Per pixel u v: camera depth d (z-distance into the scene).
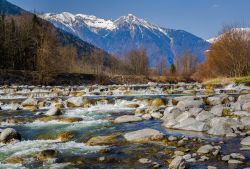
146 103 34.91
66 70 99.94
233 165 13.28
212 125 20.44
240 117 22.39
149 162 14.34
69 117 26.92
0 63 94.81
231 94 41.06
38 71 78.81
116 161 14.78
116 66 147.00
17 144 18.77
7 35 98.31
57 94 49.88
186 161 13.98
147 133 18.88
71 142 18.98
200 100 31.33
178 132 20.03
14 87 61.16
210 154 14.93
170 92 48.22
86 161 14.98
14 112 32.53
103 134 20.52
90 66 131.50
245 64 83.75
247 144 16.23
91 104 36.22
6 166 14.62
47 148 17.61
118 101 36.94
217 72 89.94
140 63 145.62
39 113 30.80
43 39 94.25
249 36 85.19
